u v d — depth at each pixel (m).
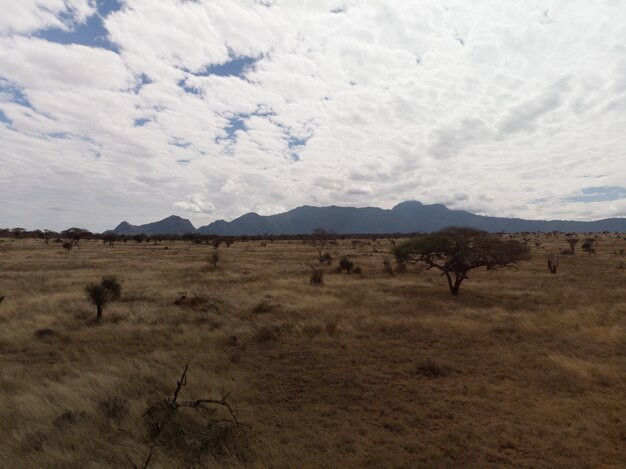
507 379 9.73
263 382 9.35
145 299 20.33
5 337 12.65
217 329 14.46
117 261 43.75
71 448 5.87
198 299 19.38
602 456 6.12
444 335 14.12
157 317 15.90
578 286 27.52
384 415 7.64
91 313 16.34
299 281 29.00
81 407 7.30
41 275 29.34
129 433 6.35
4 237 104.50
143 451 5.75
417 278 32.72
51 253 53.72
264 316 17.06
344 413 7.71
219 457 5.75
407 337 13.88
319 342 13.09
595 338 13.53
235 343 12.79
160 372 9.46
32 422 6.62
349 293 23.75
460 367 10.65
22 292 21.56
